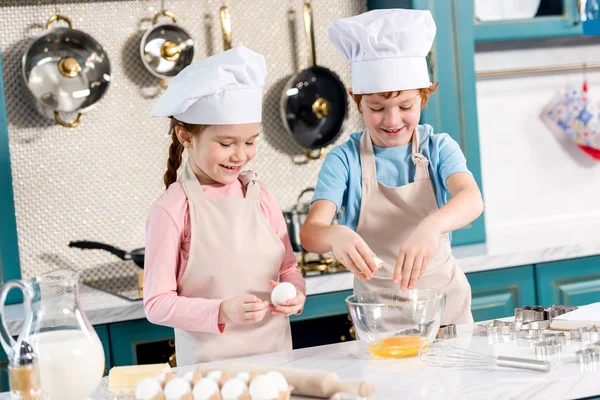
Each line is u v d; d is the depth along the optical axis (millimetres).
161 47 2803
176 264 1676
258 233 1698
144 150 2867
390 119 1840
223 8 2836
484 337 1488
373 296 1555
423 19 1831
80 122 2787
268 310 1659
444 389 1186
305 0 3037
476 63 3260
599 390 1215
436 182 1944
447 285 1944
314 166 3061
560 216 3418
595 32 3148
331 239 1668
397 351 1387
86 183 2801
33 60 2658
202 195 1692
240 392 1133
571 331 1422
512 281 2746
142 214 2867
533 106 3359
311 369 1365
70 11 2766
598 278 2852
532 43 3334
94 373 1303
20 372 1238
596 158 3365
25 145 2727
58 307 1308
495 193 3322
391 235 1944
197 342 1615
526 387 1176
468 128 2961
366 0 3127
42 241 2750
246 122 1639
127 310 2342
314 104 2973
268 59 3000
